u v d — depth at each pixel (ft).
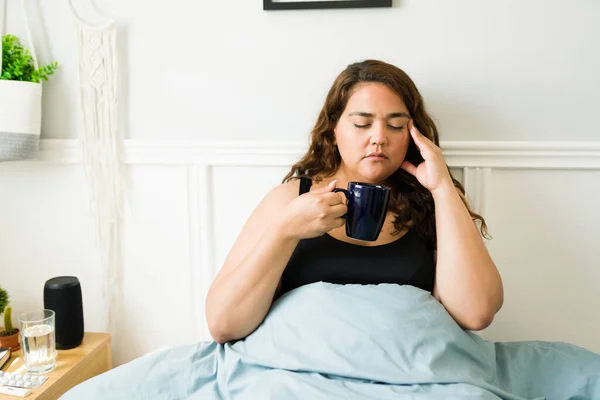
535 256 4.49
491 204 4.47
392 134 3.61
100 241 4.96
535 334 4.59
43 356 4.05
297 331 3.12
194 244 4.88
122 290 5.05
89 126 4.76
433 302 3.31
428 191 3.95
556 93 4.25
